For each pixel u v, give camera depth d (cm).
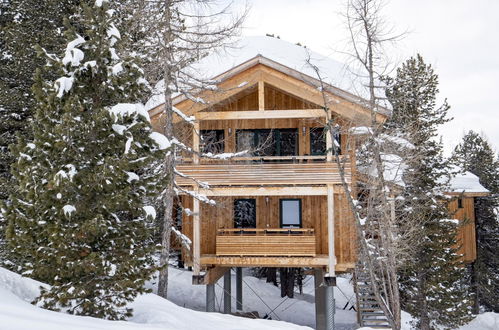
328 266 1762
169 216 1521
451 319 2164
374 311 1841
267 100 1967
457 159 2381
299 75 1684
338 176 1703
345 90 1648
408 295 2241
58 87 846
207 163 1917
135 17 1454
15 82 1788
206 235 1898
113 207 820
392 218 1614
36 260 810
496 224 3203
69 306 826
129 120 872
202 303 2466
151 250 896
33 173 830
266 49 1912
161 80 1678
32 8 1828
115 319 851
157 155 888
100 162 844
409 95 2309
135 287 831
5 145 1719
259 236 1792
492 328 2459
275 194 1761
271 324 1173
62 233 792
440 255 2144
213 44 1509
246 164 1850
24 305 668
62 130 812
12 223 812
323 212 1877
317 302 2030
